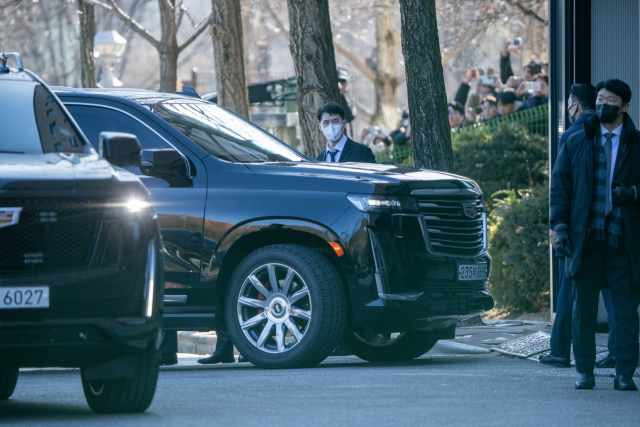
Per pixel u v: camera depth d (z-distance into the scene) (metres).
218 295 22.98
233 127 25.22
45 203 14.48
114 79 69.38
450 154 33.53
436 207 23.02
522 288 39.78
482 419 14.98
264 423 14.47
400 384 19.17
